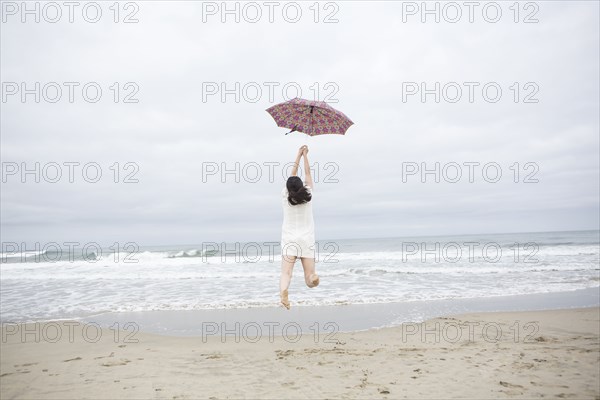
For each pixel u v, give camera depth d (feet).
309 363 20.16
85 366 20.26
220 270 68.74
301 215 14.42
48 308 38.09
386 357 20.94
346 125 15.62
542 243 126.62
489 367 18.53
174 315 34.42
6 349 24.30
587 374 17.15
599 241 134.31
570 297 40.32
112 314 35.27
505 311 33.71
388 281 52.37
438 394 15.28
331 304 38.01
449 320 30.50
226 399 15.31
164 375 18.56
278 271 65.77
